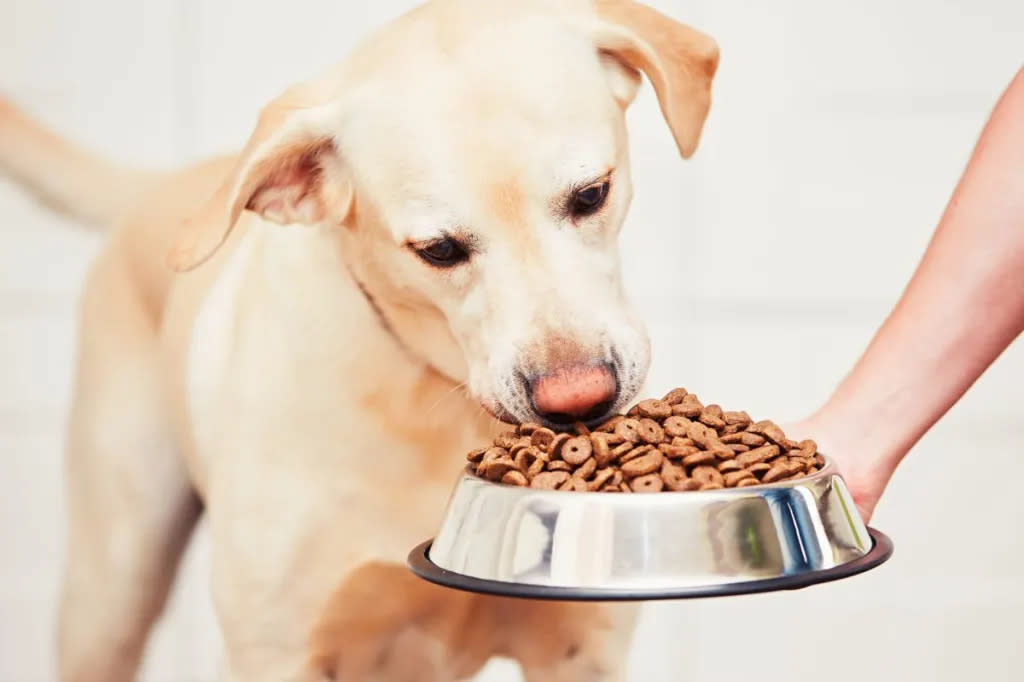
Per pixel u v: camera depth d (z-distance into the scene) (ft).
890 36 7.07
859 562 3.31
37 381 7.29
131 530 4.86
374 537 4.25
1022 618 6.72
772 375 7.11
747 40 7.11
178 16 7.23
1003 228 3.76
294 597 4.26
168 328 4.75
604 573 3.20
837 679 6.70
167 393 4.75
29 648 7.02
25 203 7.23
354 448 4.17
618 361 3.68
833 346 7.09
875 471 3.84
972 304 3.80
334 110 3.97
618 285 3.90
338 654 4.41
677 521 3.22
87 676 5.01
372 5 7.20
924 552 6.80
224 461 4.30
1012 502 6.80
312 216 4.08
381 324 4.10
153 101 7.27
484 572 3.30
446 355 4.06
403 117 3.83
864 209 7.10
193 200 4.99
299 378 4.18
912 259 7.07
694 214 7.14
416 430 4.16
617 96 4.04
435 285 3.86
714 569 3.20
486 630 4.49
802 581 3.20
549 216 3.76
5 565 7.16
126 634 4.97
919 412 3.84
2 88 7.26
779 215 7.12
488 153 3.73
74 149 5.45
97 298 5.08
